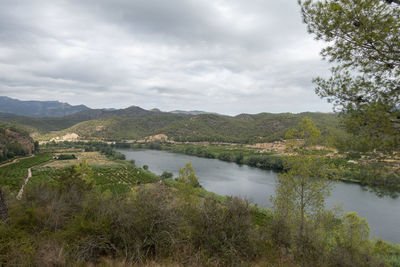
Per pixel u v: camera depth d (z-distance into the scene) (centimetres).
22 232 485
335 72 490
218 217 591
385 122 397
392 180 392
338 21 432
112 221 527
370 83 438
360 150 443
